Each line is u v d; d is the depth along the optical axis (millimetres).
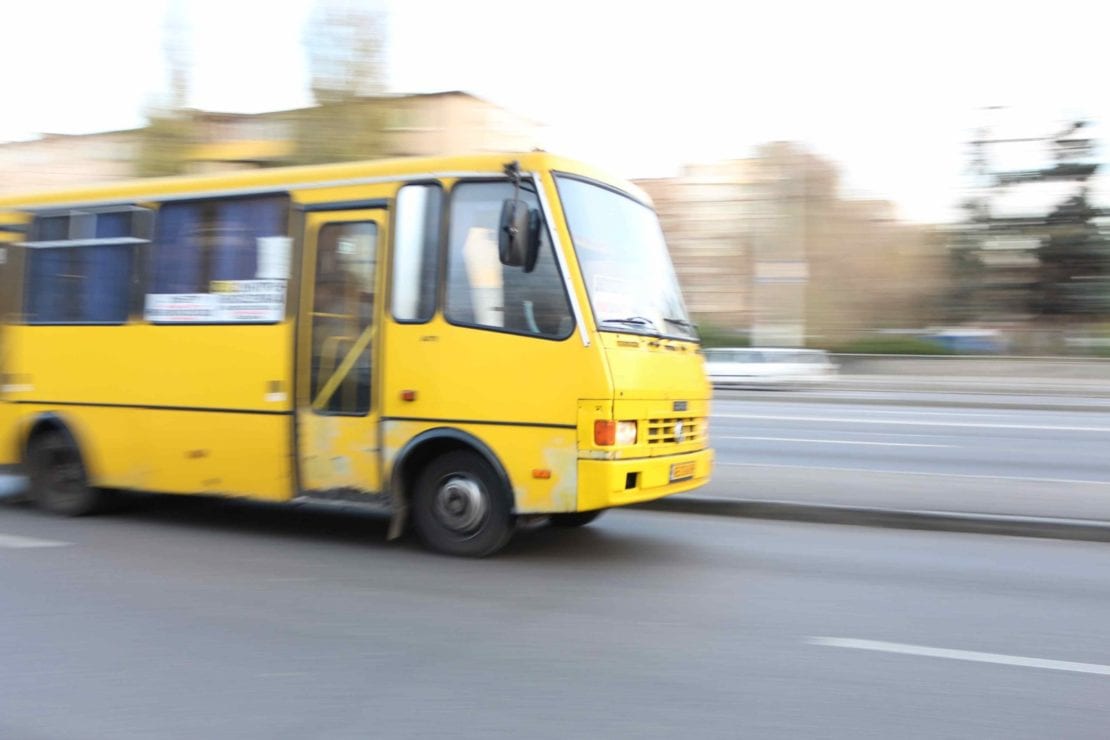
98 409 8508
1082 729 4141
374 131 25016
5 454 9062
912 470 12070
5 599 6113
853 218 47875
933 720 4223
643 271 7562
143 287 8297
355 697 4469
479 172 6980
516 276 6836
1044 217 42062
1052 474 11812
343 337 7383
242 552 7480
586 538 8023
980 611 5945
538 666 4891
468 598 6168
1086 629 5590
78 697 4480
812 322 47219
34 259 8922
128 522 8734
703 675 4770
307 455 7500
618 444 6621
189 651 5113
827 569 6996
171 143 25938
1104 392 29250
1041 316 42344
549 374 6691
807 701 4434
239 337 7773
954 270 43500
